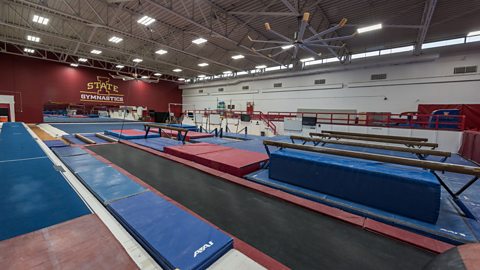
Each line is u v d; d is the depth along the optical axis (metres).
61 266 1.22
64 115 20.48
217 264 1.35
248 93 17.36
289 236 1.93
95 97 16.75
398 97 10.92
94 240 1.49
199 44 11.77
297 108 14.64
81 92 16.05
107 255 1.34
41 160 3.56
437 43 9.86
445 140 7.09
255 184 3.10
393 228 2.01
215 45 11.97
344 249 1.76
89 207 2.03
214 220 2.19
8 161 3.45
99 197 2.22
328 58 12.87
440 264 1.04
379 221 2.26
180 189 2.98
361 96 12.04
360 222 2.11
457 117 7.33
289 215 2.31
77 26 9.94
